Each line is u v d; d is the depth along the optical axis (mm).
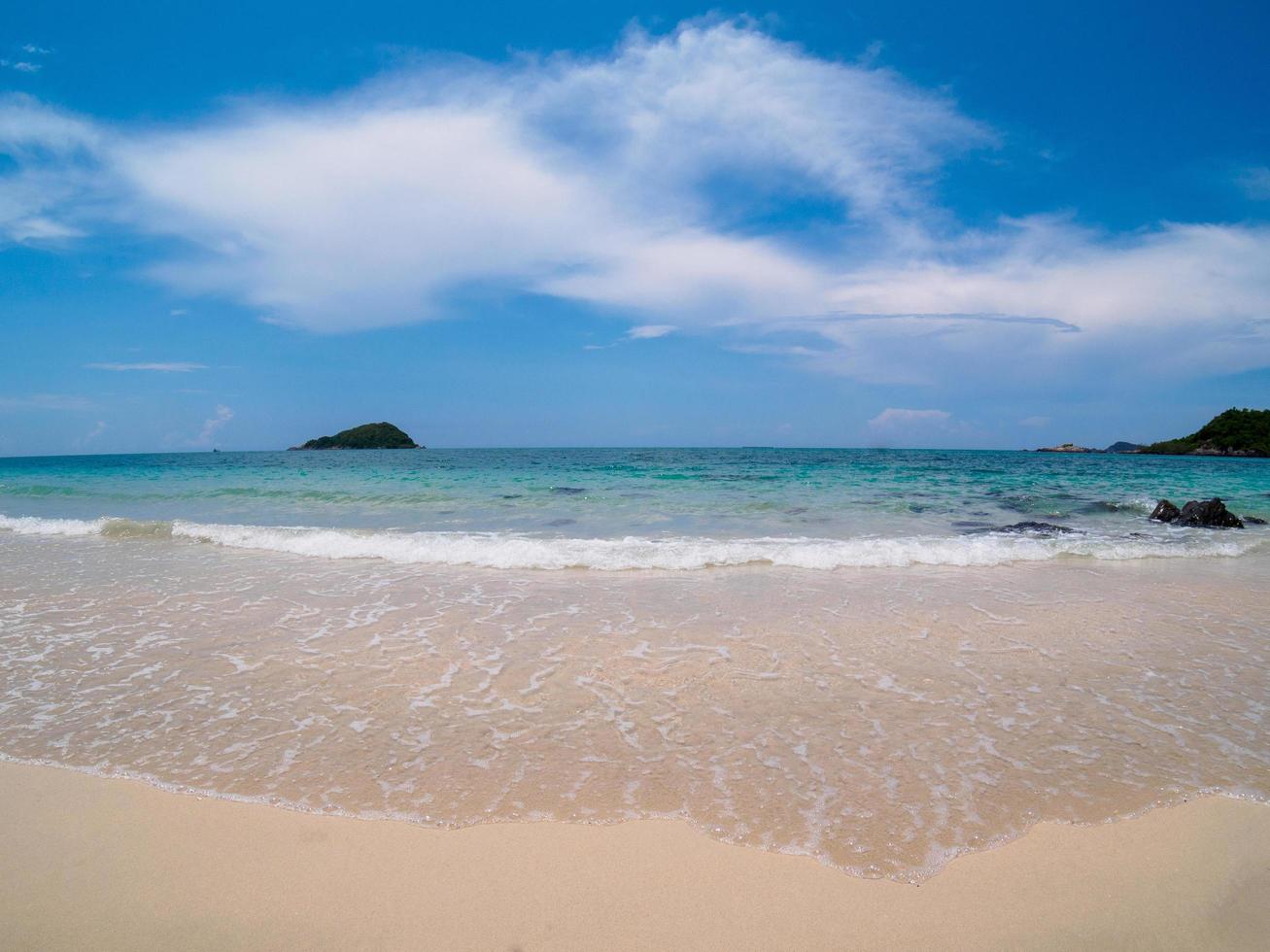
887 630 7703
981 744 4984
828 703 5695
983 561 11898
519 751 4871
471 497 21406
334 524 16328
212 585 9961
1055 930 3199
